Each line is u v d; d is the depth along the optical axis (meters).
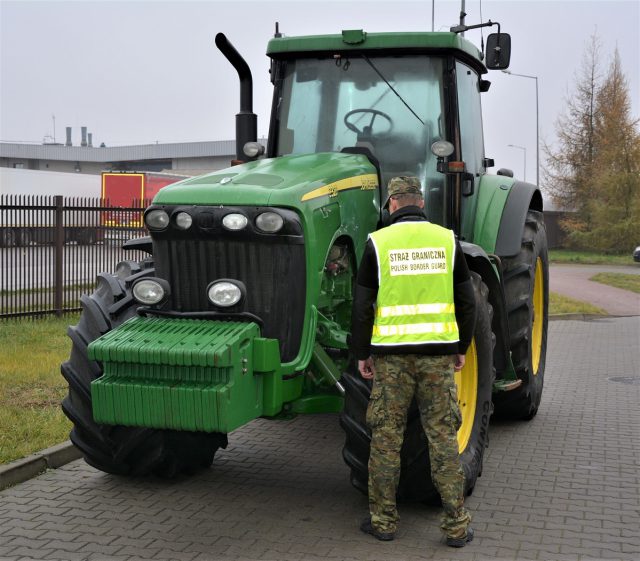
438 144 5.45
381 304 4.34
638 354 11.23
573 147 42.12
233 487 5.28
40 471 5.46
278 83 6.05
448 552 4.26
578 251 42.50
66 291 12.58
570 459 6.03
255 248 4.54
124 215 13.37
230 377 4.19
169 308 4.73
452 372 4.37
